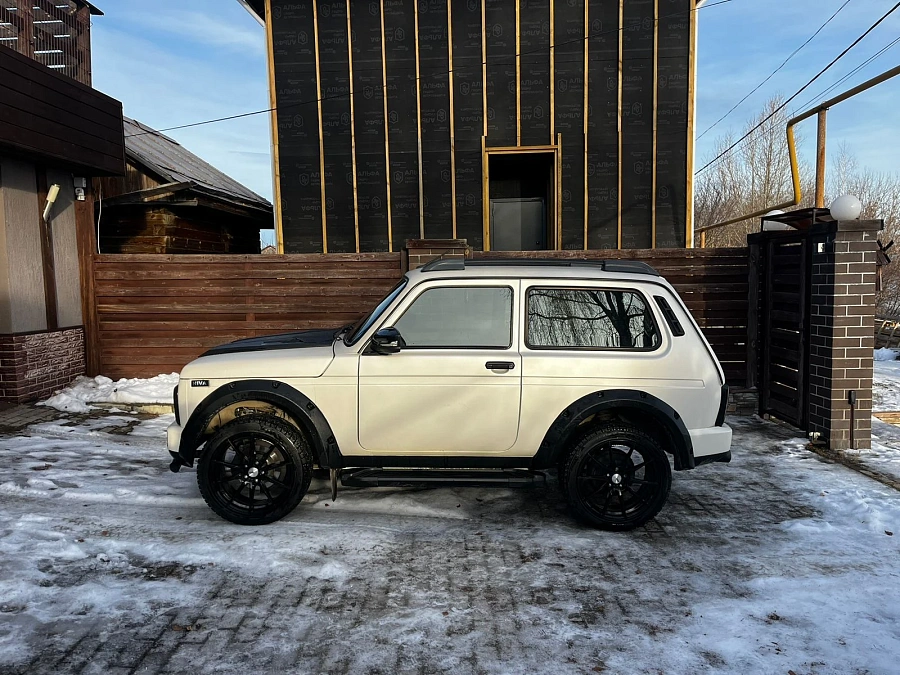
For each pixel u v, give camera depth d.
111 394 8.30
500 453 4.59
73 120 8.23
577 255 8.32
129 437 7.14
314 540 4.39
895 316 22.86
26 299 8.10
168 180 11.26
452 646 3.14
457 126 11.70
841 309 6.53
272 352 4.67
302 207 11.99
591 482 4.57
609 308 4.67
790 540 4.45
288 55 11.76
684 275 8.30
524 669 2.96
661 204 11.58
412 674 2.91
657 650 3.11
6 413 7.69
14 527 4.52
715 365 4.66
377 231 11.95
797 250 7.25
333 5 11.64
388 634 3.24
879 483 5.61
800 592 3.70
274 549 4.22
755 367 8.26
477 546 4.33
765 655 3.07
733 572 3.96
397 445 4.59
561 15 11.41
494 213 13.02
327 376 4.52
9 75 7.09
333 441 4.55
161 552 4.16
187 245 12.11
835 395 6.62
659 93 11.41
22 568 3.88
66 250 8.80
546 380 4.49
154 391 8.45
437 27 11.58
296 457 4.52
